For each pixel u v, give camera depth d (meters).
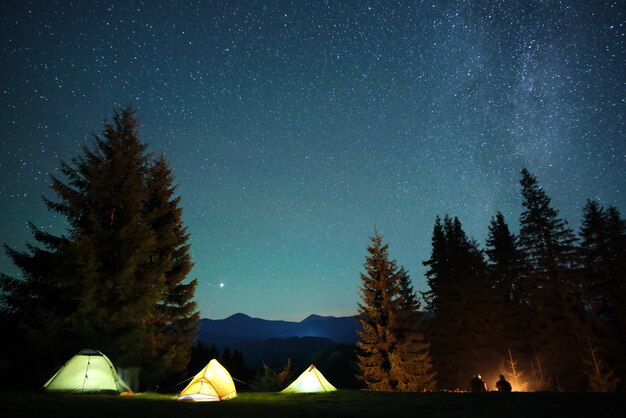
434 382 31.20
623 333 31.53
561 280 33.59
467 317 37.72
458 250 40.88
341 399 11.77
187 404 10.30
